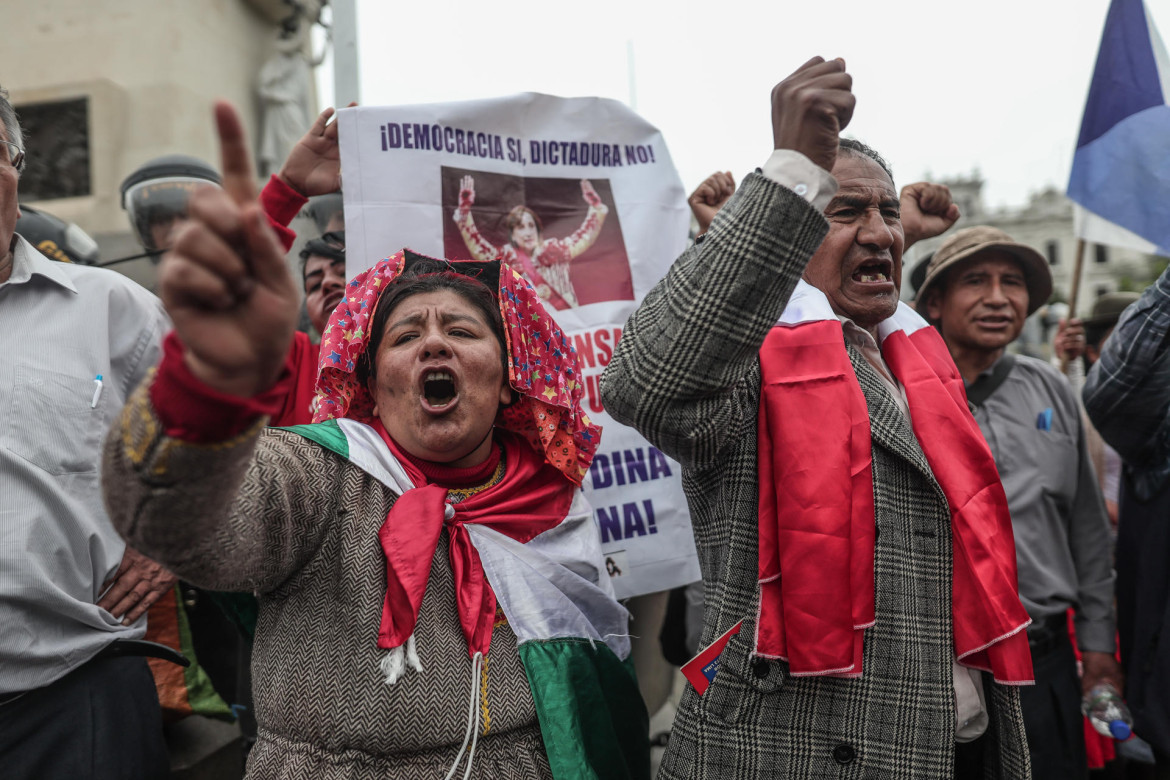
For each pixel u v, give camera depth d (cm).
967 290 279
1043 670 245
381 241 216
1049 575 249
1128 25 282
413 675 137
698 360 132
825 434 145
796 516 142
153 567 191
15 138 190
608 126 248
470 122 228
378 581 140
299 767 134
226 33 609
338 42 380
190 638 262
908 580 147
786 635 140
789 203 129
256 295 87
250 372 91
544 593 155
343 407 166
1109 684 262
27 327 181
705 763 144
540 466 173
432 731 136
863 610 140
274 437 144
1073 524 271
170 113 564
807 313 159
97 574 184
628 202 249
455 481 161
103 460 101
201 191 83
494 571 152
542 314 171
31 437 175
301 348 249
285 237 202
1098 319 392
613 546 237
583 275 242
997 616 145
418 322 157
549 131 240
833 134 132
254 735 271
